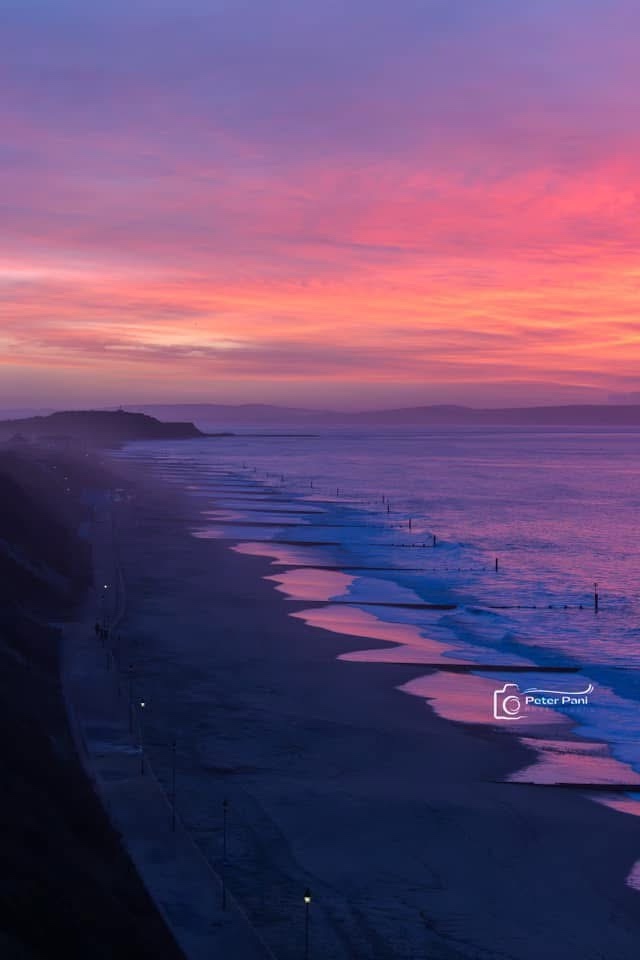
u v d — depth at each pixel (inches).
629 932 1246.3
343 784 1696.6
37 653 2320.4
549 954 1189.7
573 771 1801.2
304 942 1191.6
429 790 1681.8
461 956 1176.2
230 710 2090.3
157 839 1412.4
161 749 1819.6
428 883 1354.6
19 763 1456.7
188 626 2906.0
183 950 1121.4
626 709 2207.2
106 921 1117.1
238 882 1332.4
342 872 1376.7
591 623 3208.7
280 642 2748.5
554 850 1465.3
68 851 1256.8
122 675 2317.9
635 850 1475.1
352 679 2386.8
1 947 952.9
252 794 1635.1
